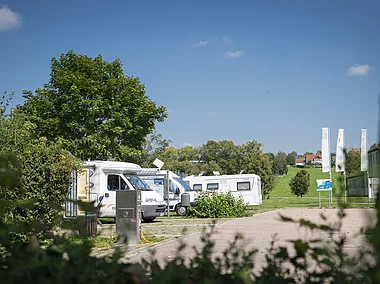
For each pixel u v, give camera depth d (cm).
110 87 3944
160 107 4166
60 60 4081
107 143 3812
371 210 201
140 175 2980
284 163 14825
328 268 245
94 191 2209
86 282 214
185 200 2753
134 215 1255
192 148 11812
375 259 209
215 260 263
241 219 2233
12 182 276
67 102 3853
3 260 245
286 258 263
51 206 279
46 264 216
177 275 225
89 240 254
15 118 1514
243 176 3622
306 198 7088
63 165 1240
